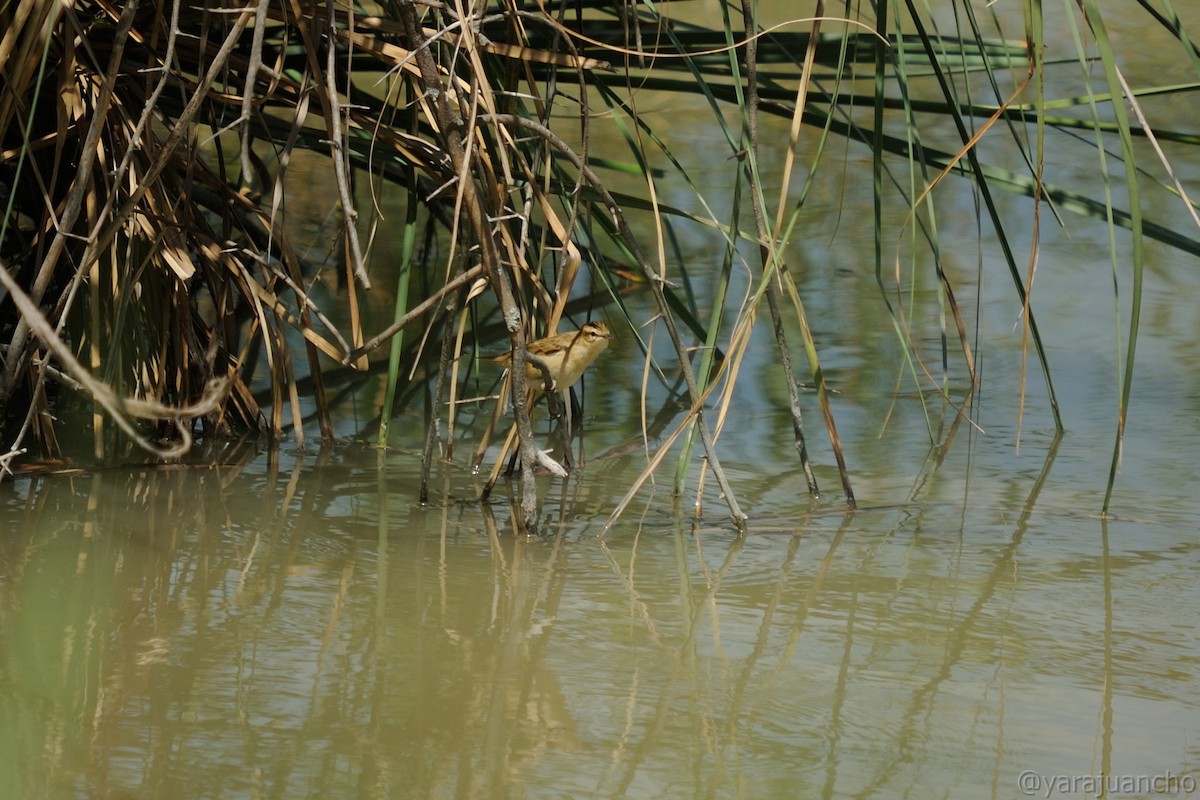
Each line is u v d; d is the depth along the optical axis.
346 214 7.02
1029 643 6.91
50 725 5.81
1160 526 8.62
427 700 6.18
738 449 10.37
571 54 9.48
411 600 7.43
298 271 10.05
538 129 8.18
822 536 8.58
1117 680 6.47
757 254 15.34
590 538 8.55
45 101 9.99
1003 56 11.12
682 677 6.50
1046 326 13.14
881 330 13.12
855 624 7.17
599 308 13.56
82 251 9.84
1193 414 10.87
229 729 5.83
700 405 8.34
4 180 11.17
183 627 6.95
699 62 11.34
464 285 9.45
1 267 4.00
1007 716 6.10
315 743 5.73
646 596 7.57
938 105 10.98
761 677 6.51
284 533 8.48
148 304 10.00
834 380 11.92
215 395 5.02
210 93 9.58
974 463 9.95
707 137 20.20
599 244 15.36
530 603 7.44
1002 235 9.38
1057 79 22.45
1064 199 10.61
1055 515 8.85
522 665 6.61
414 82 9.49
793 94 11.04
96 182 9.61
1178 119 20.61
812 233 16.20
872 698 6.28
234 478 9.57
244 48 10.25
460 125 8.45
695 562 8.13
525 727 5.93
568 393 11.08
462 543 8.42
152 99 7.79
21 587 7.40
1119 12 28.17
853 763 5.64
